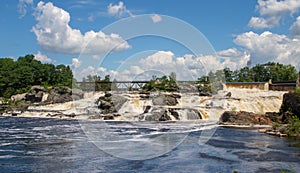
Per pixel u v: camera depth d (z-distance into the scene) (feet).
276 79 331.77
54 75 322.75
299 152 68.74
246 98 159.33
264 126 115.75
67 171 53.88
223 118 128.67
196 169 54.85
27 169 55.67
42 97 229.45
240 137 89.25
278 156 65.21
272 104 159.63
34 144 79.82
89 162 59.21
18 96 236.02
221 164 58.49
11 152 69.82
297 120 102.53
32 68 304.91
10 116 181.98
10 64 301.22
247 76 329.11
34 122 142.51
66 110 185.37
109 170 53.93
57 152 68.80
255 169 55.47
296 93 122.93
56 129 113.60
